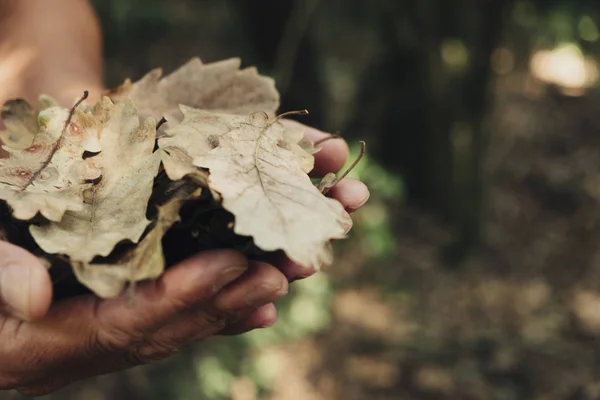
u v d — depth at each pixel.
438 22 3.11
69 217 0.76
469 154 3.26
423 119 3.26
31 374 0.82
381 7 3.10
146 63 3.60
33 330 0.76
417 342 2.75
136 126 0.82
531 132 4.24
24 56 1.27
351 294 2.98
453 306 2.98
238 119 0.82
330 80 3.75
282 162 0.77
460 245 3.26
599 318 2.91
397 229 3.35
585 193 3.70
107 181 0.80
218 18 3.89
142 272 0.67
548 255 3.33
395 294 3.00
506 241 3.43
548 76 4.88
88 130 0.85
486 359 2.68
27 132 0.94
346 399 2.46
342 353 2.66
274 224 0.69
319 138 1.05
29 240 0.79
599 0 3.10
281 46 2.73
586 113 4.45
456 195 3.29
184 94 1.04
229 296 0.71
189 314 0.74
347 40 3.96
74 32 1.36
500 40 3.14
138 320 0.73
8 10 1.32
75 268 0.68
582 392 2.49
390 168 3.42
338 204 0.74
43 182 0.79
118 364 0.85
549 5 3.16
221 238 0.75
